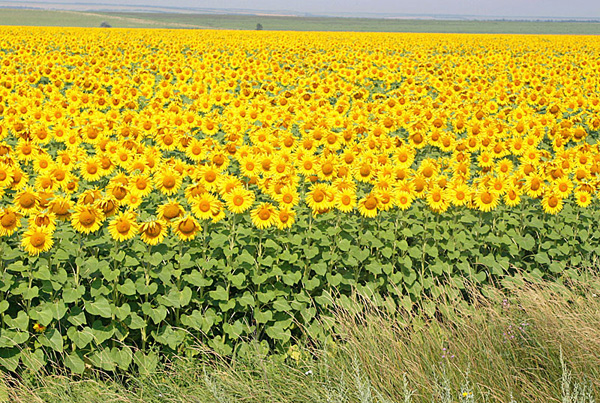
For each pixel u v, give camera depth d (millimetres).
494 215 7578
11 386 4961
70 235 5578
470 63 25891
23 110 11391
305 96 14008
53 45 32438
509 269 7363
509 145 10031
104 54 23438
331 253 6383
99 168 7734
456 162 8797
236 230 6434
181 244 5980
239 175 8172
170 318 5848
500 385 5008
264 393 4977
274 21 186125
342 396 4711
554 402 4848
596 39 55219
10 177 6781
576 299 6285
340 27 141625
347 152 8180
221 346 5727
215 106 14430
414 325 5906
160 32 51562
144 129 10250
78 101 12391
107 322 5703
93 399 4867
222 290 5855
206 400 4895
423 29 132125
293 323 6238
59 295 5488
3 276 5141
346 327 5680
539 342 5504
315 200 6457
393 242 6750
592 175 8477
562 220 7930
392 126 11180
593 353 5215
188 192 6105
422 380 4961
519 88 17172
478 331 5676
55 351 5387
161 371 5320
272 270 6086
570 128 11391
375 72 18844
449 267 6809
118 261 5711
